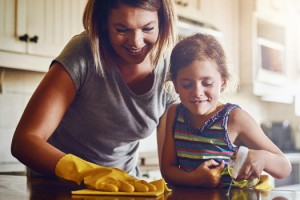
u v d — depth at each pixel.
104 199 0.78
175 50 1.15
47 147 0.96
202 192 0.90
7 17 2.12
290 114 4.21
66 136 1.22
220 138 1.15
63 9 2.33
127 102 1.16
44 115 1.00
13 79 2.48
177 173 1.11
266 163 1.04
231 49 3.38
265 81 3.49
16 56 2.16
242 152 1.01
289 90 3.83
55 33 2.30
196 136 1.17
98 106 1.15
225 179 1.04
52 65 1.10
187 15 2.94
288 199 0.79
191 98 1.12
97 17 1.08
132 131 1.21
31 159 0.95
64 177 0.93
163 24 1.12
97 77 1.12
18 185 1.00
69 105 1.11
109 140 1.21
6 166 2.38
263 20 3.55
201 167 1.05
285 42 3.74
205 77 1.11
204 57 1.12
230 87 1.25
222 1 3.28
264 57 3.47
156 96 1.19
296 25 3.91
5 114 2.45
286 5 3.76
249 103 4.05
